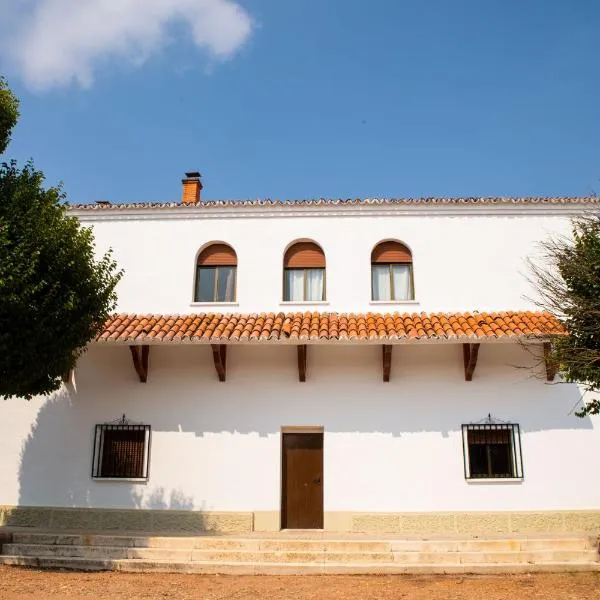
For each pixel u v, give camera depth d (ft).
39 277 35.12
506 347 47.67
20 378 35.14
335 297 50.67
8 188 36.73
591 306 35.99
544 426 46.34
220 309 50.96
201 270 52.85
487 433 46.91
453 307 50.16
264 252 51.88
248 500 46.01
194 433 47.32
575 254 38.75
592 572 36.68
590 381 38.06
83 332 38.60
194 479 46.55
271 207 52.31
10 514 46.70
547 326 44.45
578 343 37.32
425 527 44.83
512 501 45.21
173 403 47.91
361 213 52.21
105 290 40.65
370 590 33.06
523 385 47.03
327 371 47.91
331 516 45.47
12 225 34.78
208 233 52.60
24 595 31.58
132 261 52.37
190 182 59.00
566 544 39.58
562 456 45.83
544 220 51.26
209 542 40.06
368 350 48.06
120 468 47.42
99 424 47.67
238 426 47.29
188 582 34.88
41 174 38.42
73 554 39.50
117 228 53.16
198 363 48.52
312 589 33.27
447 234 51.57
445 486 45.65
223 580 35.40
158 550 38.96
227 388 47.96
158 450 47.14
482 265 50.88
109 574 36.73
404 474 45.96
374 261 51.96
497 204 51.44
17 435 48.14
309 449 47.91
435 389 47.24
